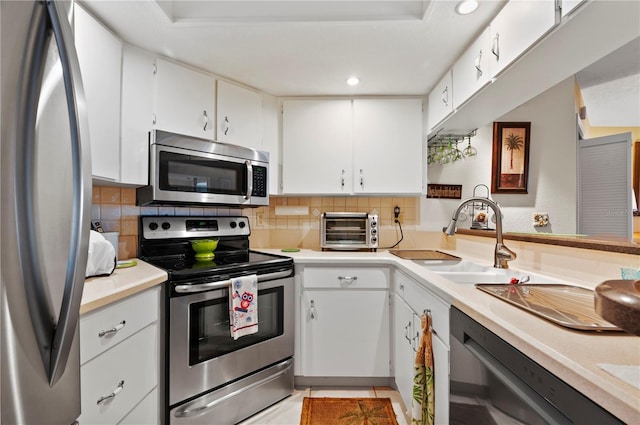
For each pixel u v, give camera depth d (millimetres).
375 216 2230
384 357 1933
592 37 1008
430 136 2230
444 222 2387
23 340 520
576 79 1354
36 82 535
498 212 1518
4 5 485
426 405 1195
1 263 483
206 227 2055
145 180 1606
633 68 1111
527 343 635
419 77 1948
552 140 1512
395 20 1386
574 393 519
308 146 2213
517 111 1768
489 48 1343
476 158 2139
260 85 2076
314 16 1410
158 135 1608
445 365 1087
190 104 1793
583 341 622
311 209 2504
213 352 1524
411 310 1534
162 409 1372
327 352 1943
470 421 896
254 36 1528
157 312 1331
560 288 1057
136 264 1586
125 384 1114
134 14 1358
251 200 2004
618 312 313
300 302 1961
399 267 1735
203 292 1479
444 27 1427
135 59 1584
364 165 2201
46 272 558
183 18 1423
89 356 940
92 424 954
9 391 497
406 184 2191
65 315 578
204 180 1791
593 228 1264
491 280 1441
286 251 2248
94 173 1339
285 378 1833
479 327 841
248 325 1592
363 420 1621
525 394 629
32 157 529
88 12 1331
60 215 585
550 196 1522
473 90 1492
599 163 1253
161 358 1369
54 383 583
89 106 1312
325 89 2139
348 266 1954
